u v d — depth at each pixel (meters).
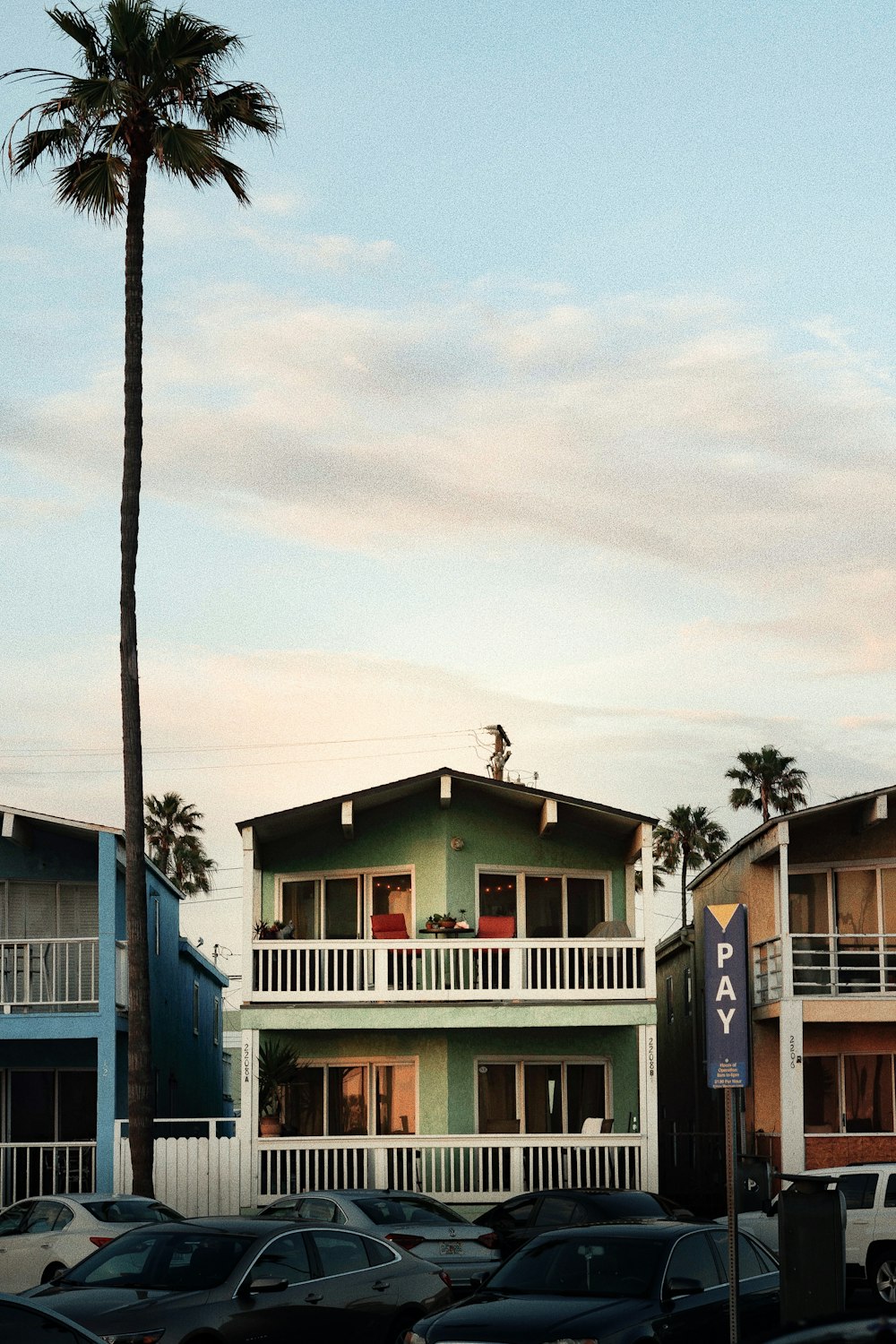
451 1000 27.66
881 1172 21.75
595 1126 27.53
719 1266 13.39
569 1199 19.86
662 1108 43.72
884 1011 28.73
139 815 24.73
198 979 41.38
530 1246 13.62
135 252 26.17
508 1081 29.53
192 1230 13.90
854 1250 21.48
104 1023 27.25
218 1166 26.48
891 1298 21.12
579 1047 29.78
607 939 28.02
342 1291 13.91
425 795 30.33
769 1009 30.39
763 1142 30.98
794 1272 11.68
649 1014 27.50
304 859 30.66
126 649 25.14
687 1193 38.91
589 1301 12.59
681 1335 12.46
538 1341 11.74
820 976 31.34
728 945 11.27
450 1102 29.08
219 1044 46.72
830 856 31.95
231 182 26.81
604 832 30.66
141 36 25.77
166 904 35.84
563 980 29.39
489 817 30.34
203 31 25.97
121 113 25.88
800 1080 28.42
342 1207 18.56
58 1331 9.16
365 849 30.48
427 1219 18.84
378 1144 26.69
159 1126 34.31
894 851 31.36
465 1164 27.84
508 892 30.30
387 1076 29.52
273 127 26.83
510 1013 27.58
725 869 35.56
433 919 29.34
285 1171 27.42
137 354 25.89
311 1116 29.56
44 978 28.86
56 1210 19.88
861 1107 30.67
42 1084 30.12
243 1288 13.11
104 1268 13.72
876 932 31.30
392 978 29.16
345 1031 29.70
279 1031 29.70
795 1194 11.80
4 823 28.83
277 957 28.70
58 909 30.56
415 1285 14.64
